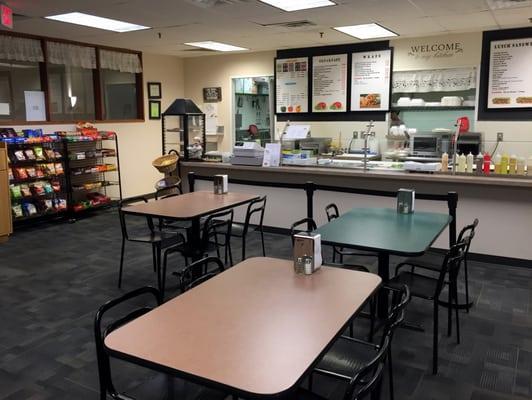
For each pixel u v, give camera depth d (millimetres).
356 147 7449
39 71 6609
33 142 5988
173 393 1827
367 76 7203
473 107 6703
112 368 2762
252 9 4930
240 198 4246
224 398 1806
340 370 1993
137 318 1803
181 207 3848
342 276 2219
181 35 6453
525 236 4484
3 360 2914
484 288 4051
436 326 2783
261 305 1878
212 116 8805
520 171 4824
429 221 3281
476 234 4684
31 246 5387
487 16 5336
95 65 7227
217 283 2133
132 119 8016
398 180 4895
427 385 2645
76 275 4426
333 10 4988
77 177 7031
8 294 3977
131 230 6070
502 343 3109
